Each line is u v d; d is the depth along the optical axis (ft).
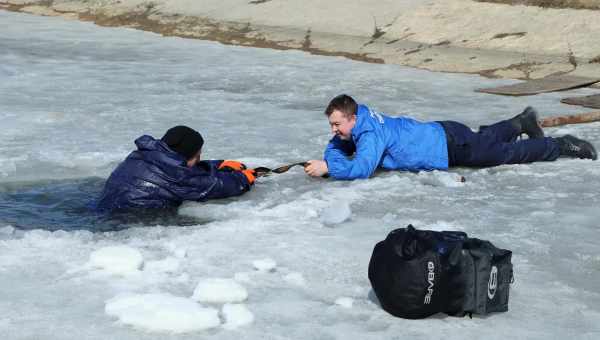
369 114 32.27
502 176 32.99
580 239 25.44
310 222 26.89
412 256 19.12
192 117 44.42
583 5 65.87
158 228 26.21
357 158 31.65
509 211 28.27
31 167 34.04
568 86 54.08
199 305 19.47
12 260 22.89
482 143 33.76
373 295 20.84
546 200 29.63
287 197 30.17
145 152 29.07
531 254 24.06
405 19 71.41
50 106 46.98
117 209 28.73
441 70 62.23
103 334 18.47
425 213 27.94
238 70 61.05
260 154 36.58
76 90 52.34
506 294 19.90
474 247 19.66
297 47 72.49
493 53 62.90
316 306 20.15
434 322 19.39
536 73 59.06
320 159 35.70
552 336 18.79
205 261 23.06
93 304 20.03
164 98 49.90
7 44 72.79
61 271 22.13
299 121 43.78
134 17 88.02
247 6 82.53
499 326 19.27
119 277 21.74
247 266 22.74
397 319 19.49
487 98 51.19
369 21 73.00
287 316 19.58
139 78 57.16
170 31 82.38
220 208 28.55
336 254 23.73
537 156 34.91
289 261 23.16
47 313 19.52
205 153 36.50
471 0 71.20
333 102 31.83
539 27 64.64
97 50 71.15
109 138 39.32
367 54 67.72
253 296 20.70
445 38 67.05
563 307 20.45
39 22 89.51
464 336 18.69
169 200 28.89
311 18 76.48
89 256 23.29
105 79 56.65
